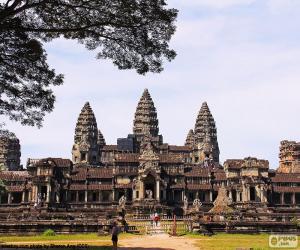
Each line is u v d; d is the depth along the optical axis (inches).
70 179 5285.4
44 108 1478.8
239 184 5206.7
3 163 7278.5
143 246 1882.4
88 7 1342.3
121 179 5275.6
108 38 1424.7
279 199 5305.1
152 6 1326.3
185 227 2928.2
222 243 2017.7
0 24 1256.2
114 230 1626.5
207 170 5511.8
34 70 1407.5
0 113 1459.2
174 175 5329.7
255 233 2731.3
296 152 6446.9
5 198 5300.2
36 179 4997.5
